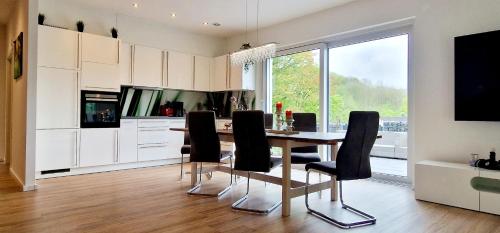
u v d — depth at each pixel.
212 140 3.38
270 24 5.61
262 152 2.89
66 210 2.84
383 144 4.38
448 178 3.10
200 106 6.57
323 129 4.96
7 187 3.70
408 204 3.13
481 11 3.32
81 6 4.84
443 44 3.60
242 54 4.36
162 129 5.45
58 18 4.65
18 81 4.21
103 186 3.83
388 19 4.09
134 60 5.29
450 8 3.55
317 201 3.23
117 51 4.91
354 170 2.64
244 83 5.89
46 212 2.77
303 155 3.52
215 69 6.44
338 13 4.66
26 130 3.57
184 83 5.96
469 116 3.29
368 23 4.30
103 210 2.85
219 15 5.17
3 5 4.60
